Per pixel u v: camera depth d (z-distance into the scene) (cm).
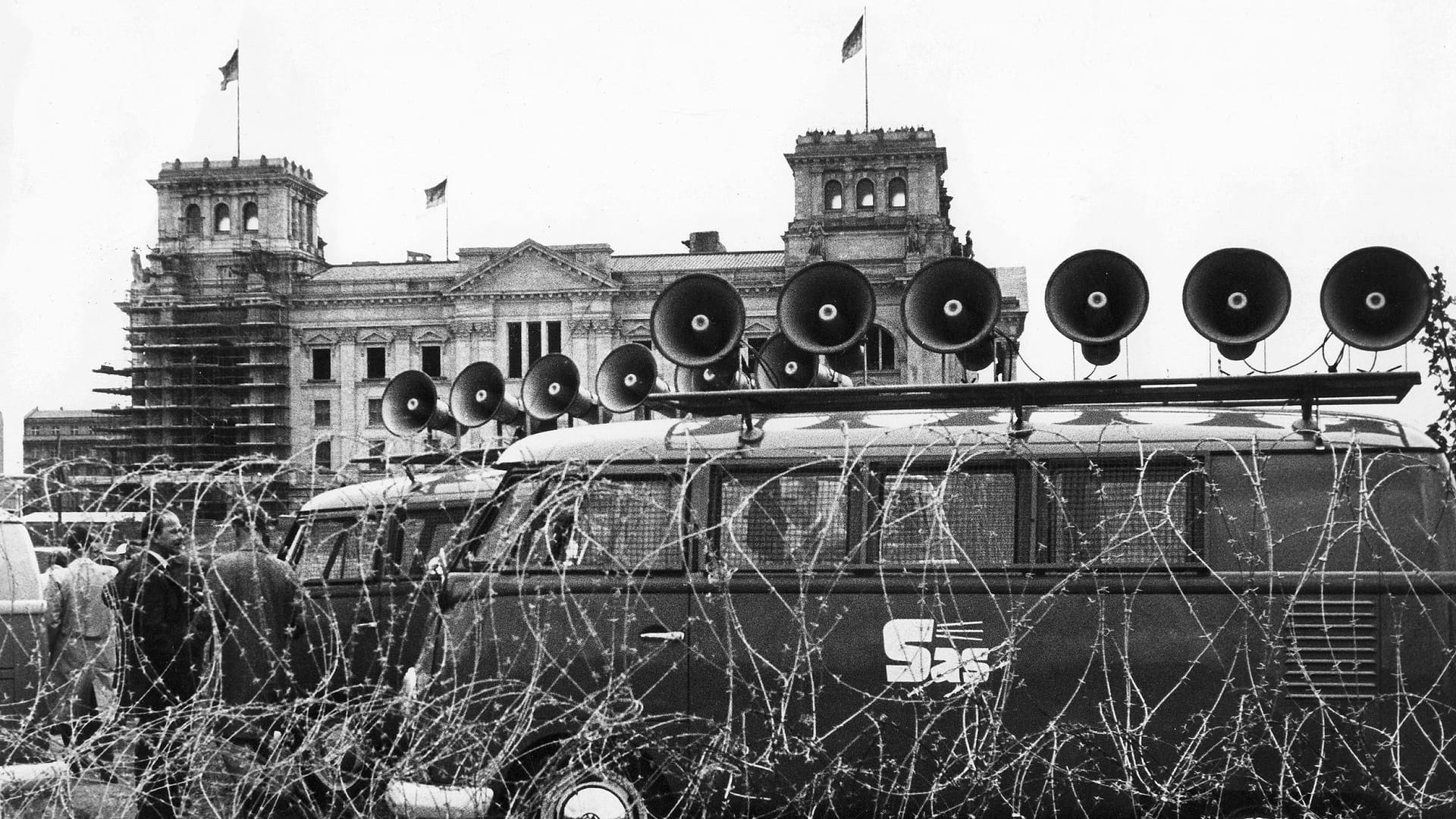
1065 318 898
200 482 800
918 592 810
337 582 1205
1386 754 762
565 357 1105
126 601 880
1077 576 794
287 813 780
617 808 827
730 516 836
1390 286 845
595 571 849
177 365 9525
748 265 9194
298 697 820
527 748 842
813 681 804
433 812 789
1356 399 841
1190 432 808
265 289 9519
